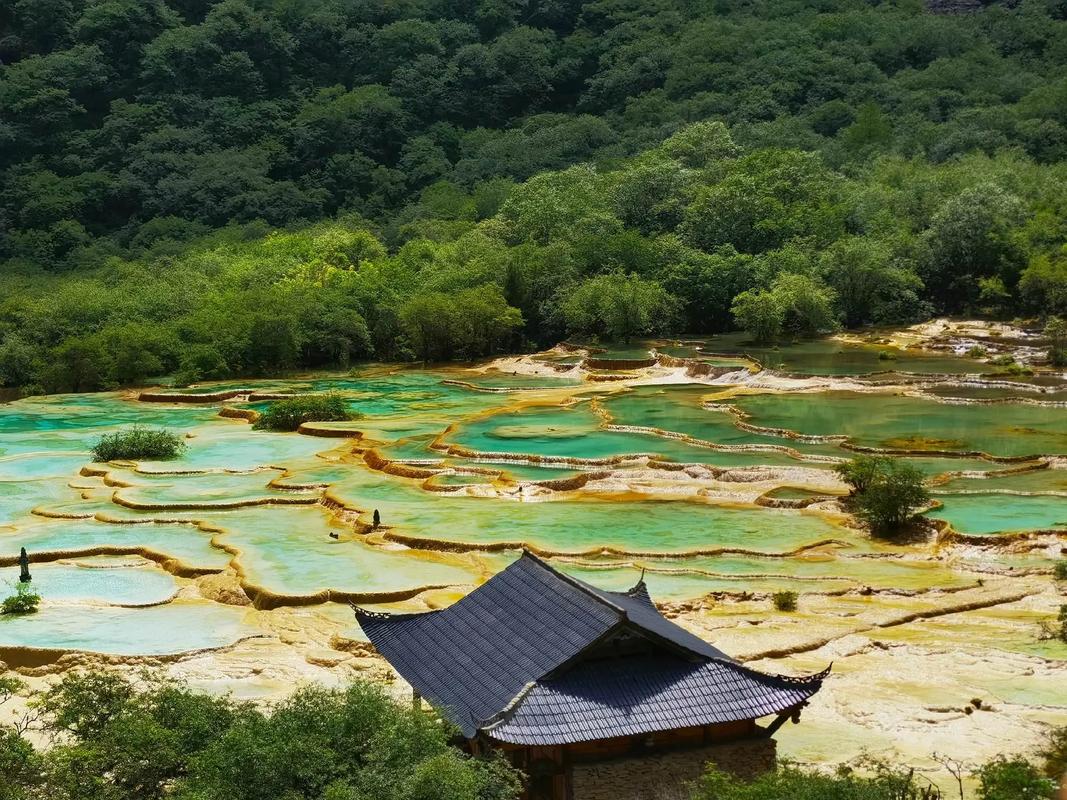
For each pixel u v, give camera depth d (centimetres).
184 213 14600
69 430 7150
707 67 15825
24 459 6194
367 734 2047
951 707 2880
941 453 5384
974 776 2498
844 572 3997
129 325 9562
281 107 16625
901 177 11662
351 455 6038
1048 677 3080
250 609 3762
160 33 17175
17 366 9581
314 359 10306
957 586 3812
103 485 5566
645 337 9981
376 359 10681
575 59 17712
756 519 4638
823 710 2889
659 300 9744
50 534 4672
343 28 18125
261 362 9831
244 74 16688
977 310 9881
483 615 2356
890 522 4412
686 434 6038
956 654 3244
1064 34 15800
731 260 10006
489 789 1938
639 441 5969
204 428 7144
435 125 16312
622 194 11631
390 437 6366
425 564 4122
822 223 10425
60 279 12206
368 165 15438
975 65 15138
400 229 13150
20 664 3300
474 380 8819
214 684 3108
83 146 15338
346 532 4581
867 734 2753
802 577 3922
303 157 15838
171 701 2242
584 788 2033
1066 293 8931
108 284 11700
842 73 15138
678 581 3894
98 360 9194
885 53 15925
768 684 2141
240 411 7575
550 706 2028
